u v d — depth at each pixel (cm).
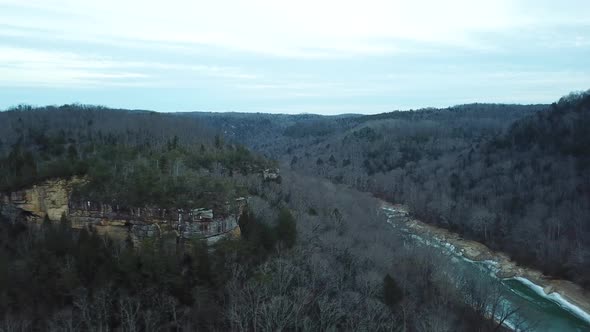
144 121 15950
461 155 19688
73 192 7462
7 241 7050
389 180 19400
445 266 9100
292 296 6462
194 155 11031
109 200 7231
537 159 15212
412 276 8719
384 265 8575
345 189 16100
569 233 11612
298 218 9525
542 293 10112
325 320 6178
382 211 15338
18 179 7581
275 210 9594
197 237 6931
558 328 8431
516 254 11900
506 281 10794
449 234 14075
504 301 9181
